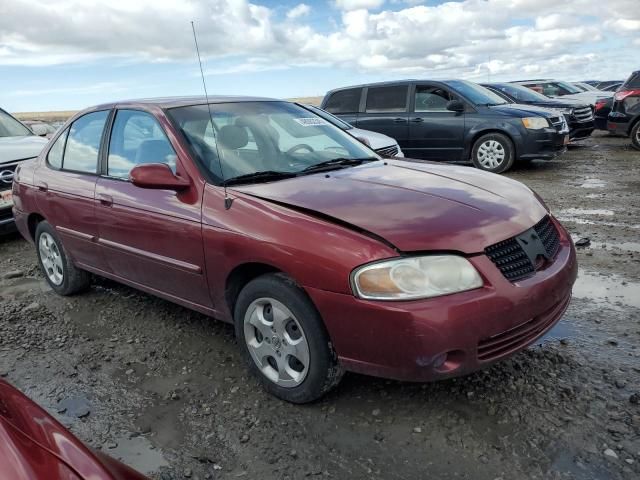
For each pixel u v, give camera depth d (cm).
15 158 675
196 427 288
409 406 291
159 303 459
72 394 328
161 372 347
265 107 418
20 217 506
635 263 493
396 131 1088
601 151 1330
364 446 264
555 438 260
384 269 249
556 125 1009
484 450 255
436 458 252
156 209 344
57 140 475
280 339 292
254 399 309
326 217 276
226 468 256
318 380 280
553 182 924
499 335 261
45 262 495
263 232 284
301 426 282
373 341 254
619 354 334
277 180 335
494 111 1013
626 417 272
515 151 1006
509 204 302
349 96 1143
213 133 361
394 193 302
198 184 327
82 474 146
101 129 420
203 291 333
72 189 423
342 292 256
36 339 405
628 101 1304
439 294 249
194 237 320
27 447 145
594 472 237
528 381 308
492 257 264
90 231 412
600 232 598
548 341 355
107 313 445
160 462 263
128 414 304
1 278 553
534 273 279
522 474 239
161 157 356
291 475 248
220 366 348
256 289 294
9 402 166
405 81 1083
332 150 398
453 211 280
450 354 253
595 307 406
